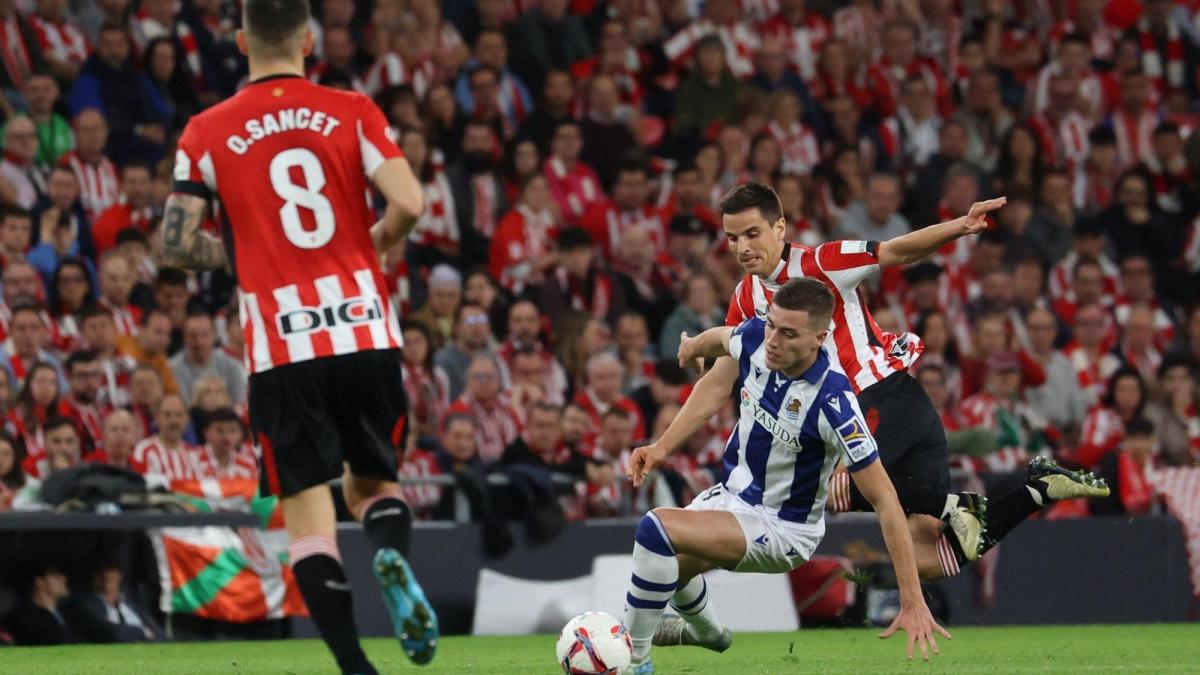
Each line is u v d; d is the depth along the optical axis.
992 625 38.41
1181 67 60.94
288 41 16.17
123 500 31.83
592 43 52.25
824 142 52.41
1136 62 57.22
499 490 34.78
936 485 22.33
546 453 36.09
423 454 36.06
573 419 36.59
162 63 43.84
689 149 50.19
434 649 14.52
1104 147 54.22
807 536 18.61
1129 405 42.16
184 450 34.00
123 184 41.25
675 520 18.16
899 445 22.12
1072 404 43.94
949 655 26.66
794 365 18.05
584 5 52.53
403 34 47.53
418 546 34.09
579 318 40.88
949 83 56.84
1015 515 22.22
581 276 43.09
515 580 34.81
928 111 53.88
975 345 43.53
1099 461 40.81
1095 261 48.16
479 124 45.72
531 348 40.03
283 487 15.36
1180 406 43.09
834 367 18.34
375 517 15.25
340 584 15.07
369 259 15.82
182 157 15.77
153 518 31.67
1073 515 40.44
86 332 35.56
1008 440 40.84
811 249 20.66
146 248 39.53
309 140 15.73
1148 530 40.03
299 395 15.35
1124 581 39.69
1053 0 60.00
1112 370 46.12
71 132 41.53
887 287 46.16
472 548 34.56
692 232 45.44
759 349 18.53
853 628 36.12
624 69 51.38
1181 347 49.22
